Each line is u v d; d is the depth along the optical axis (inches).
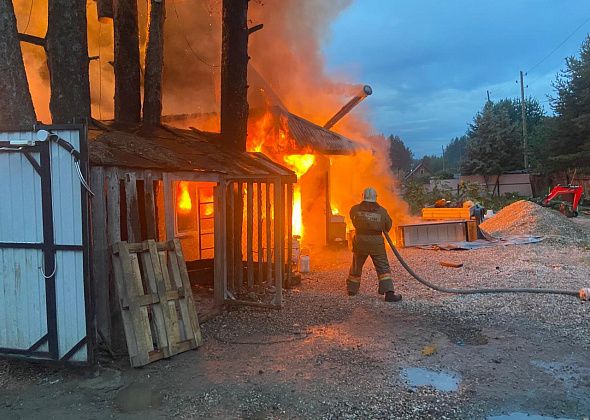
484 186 1289.4
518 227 540.1
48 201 163.9
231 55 329.7
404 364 173.3
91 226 164.2
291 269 301.7
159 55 301.0
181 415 139.6
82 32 243.1
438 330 211.0
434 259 399.9
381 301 263.3
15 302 170.6
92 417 139.0
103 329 179.9
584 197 1003.9
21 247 168.4
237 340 200.8
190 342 189.3
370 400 145.9
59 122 239.5
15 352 169.9
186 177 220.4
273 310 245.3
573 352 181.3
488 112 1382.9
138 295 174.9
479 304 252.5
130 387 157.8
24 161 167.3
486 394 148.9
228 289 258.1
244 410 141.9
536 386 153.9
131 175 192.1
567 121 1162.0
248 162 291.4
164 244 192.7
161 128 301.6
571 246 447.5
